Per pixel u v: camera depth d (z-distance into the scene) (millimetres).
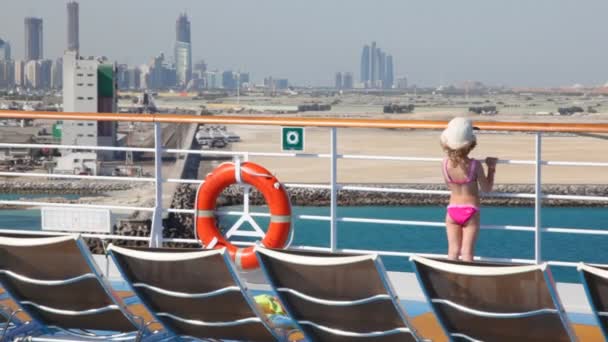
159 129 7523
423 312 6477
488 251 62438
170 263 4680
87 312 5000
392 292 4355
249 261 7406
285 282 4629
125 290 7000
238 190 92000
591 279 4133
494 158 6363
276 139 192125
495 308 4273
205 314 4828
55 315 5109
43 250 4809
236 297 4672
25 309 5141
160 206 7617
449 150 6254
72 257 4785
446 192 6480
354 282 4422
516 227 6668
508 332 4340
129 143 181750
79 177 7602
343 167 144250
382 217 92500
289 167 143875
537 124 6504
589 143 175000
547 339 4262
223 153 7613
